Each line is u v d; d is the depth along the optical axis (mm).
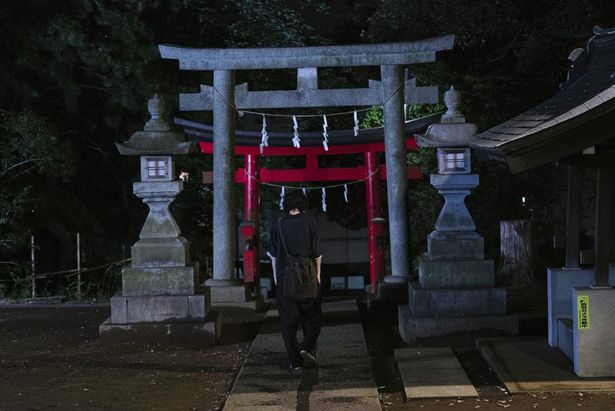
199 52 11414
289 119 19938
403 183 11531
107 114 18875
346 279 24438
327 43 21016
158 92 17781
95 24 18094
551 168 18562
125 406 6699
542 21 17125
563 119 7195
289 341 7613
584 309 6906
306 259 7527
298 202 7645
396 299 11227
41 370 8047
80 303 12992
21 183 17203
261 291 14086
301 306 7645
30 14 16641
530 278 13695
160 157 9375
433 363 7695
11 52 17281
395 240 11508
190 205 19109
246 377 7453
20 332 10250
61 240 18078
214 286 11516
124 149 9250
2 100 17438
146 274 9273
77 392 7156
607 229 6922
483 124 18328
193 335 9086
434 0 17000
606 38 9039
